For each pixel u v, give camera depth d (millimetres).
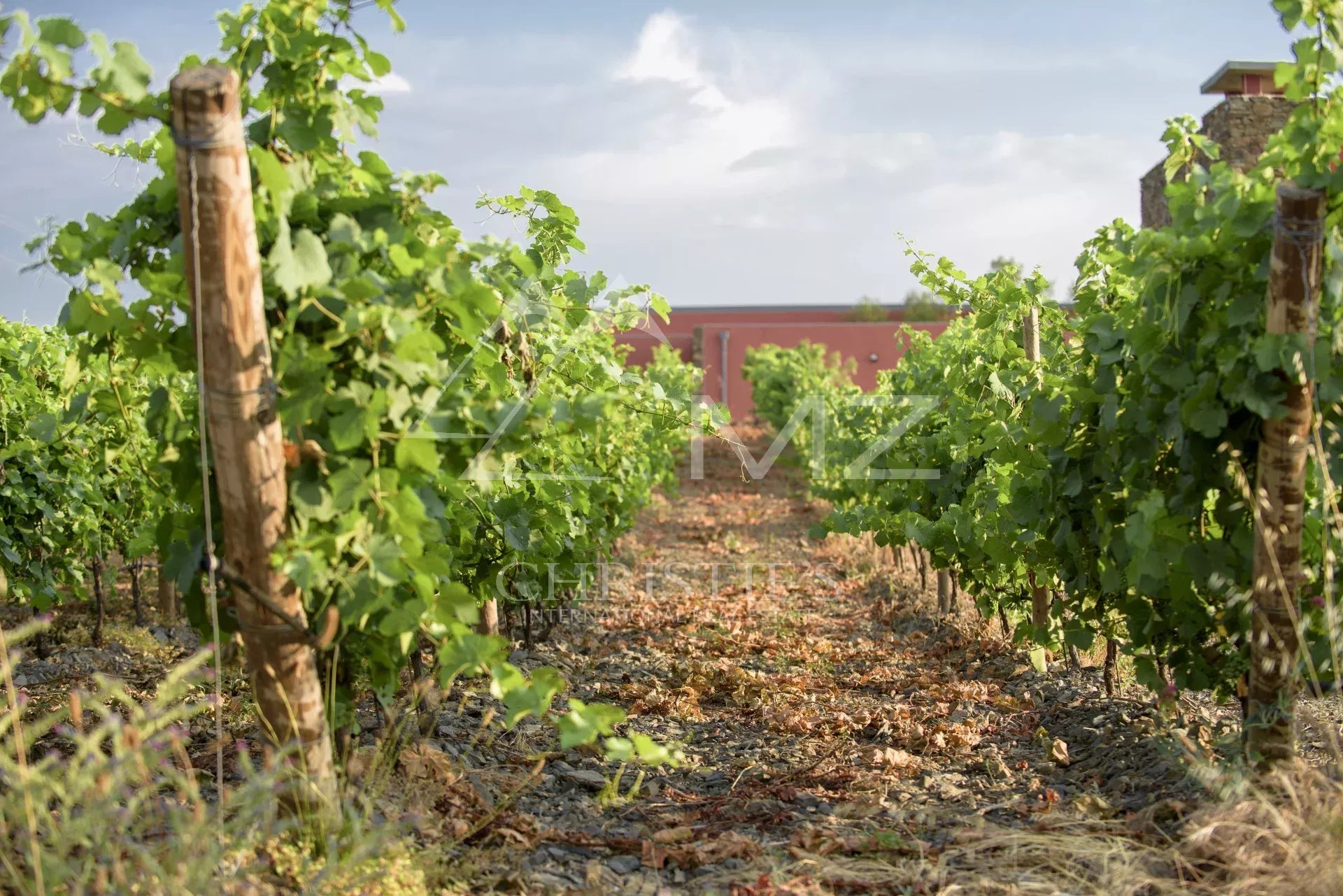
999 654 6660
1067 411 4375
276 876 2898
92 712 4742
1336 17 3270
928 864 3422
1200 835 3197
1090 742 4734
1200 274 3555
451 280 3213
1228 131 9781
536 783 4293
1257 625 3537
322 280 3016
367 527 3145
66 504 6719
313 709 3148
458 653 3213
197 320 2861
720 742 5215
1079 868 3311
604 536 8477
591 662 6961
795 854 3555
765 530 14523
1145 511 3604
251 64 3129
